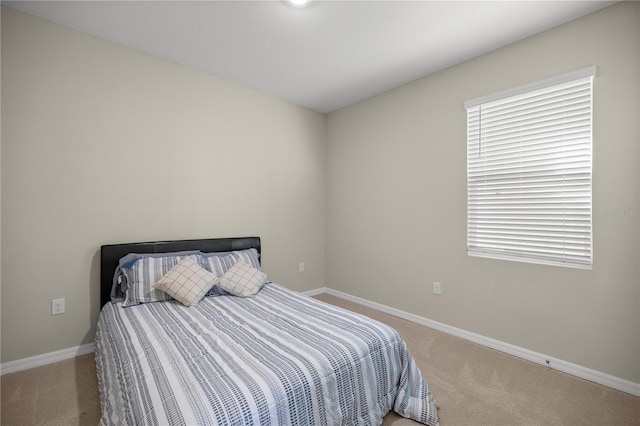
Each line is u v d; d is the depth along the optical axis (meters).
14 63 2.09
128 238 2.60
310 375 1.35
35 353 2.21
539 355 2.31
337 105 3.91
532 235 2.36
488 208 2.61
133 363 1.42
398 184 3.31
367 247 3.67
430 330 2.95
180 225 2.90
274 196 3.66
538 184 2.32
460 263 2.80
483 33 2.31
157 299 2.34
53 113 2.24
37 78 2.17
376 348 1.66
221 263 2.82
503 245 2.53
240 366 1.37
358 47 2.52
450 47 2.52
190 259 2.56
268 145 3.59
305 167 3.99
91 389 1.94
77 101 2.34
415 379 1.77
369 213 3.64
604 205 2.02
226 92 3.21
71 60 2.31
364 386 1.54
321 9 2.04
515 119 2.44
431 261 3.02
